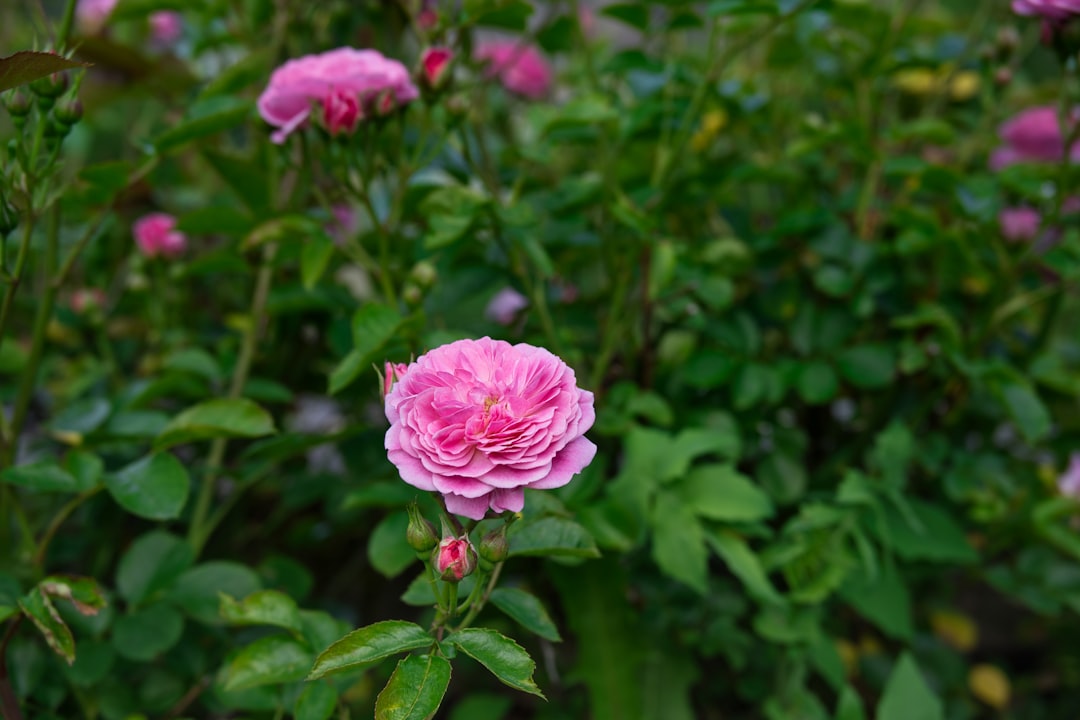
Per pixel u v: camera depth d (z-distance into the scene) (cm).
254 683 55
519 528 55
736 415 76
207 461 73
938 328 73
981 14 82
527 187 79
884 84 88
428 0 76
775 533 76
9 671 61
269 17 76
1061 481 78
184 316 94
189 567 65
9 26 91
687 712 72
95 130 109
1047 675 92
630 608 70
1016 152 89
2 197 55
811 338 76
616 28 122
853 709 70
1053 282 80
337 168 62
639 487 67
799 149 75
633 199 73
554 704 76
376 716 46
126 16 73
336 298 73
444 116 65
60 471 60
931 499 83
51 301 64
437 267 73
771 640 75
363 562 89
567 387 48
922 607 87
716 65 71
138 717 59
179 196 98
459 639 49
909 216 72
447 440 46
